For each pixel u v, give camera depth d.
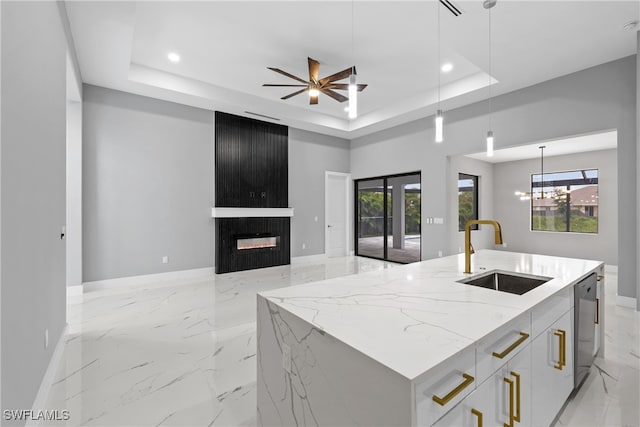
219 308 3.54
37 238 1.77
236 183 5.61
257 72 4.40
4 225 1.26
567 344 1.72
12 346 1.34
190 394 1.92
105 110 4.37
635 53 3.42
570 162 6.73
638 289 3.11
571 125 3.88
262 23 3.23
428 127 5.63
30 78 1.64
